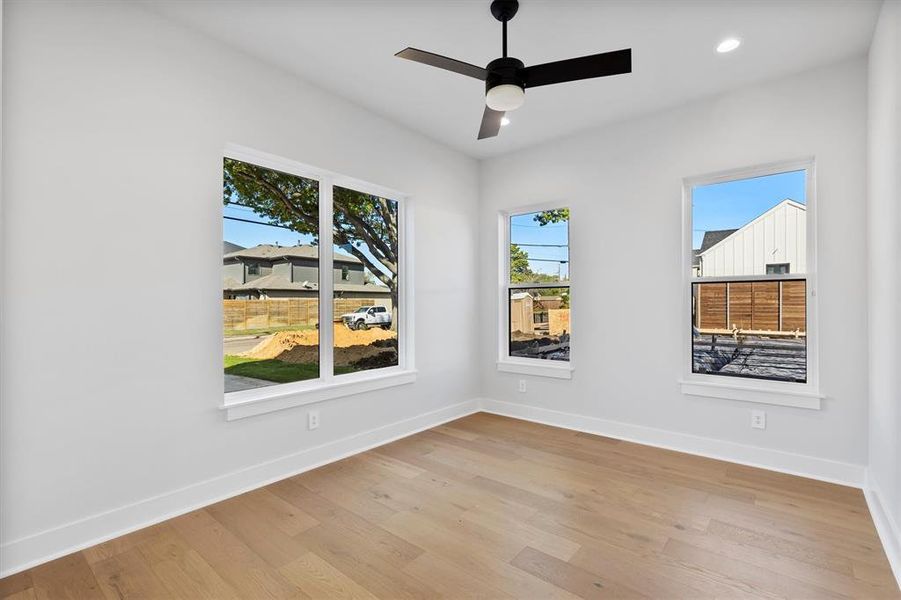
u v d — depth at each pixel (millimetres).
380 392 3537
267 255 2920
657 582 1782
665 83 2984
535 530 2188
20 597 1716
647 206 3484
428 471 2949
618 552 1993
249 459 2682
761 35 2441
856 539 2088
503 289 4469
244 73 2662
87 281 2066
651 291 3471
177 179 2373
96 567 1896
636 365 3547
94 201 2088
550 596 1705
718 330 3254
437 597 1705
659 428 3432
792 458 2885
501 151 4312
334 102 3176
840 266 2723
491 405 4492
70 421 2016
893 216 2014
